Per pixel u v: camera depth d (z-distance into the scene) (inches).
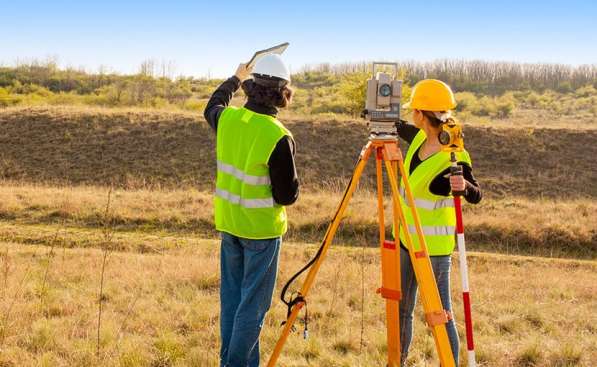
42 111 1127.6
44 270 345.7
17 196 658.2
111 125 1083.9
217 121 159.0
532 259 509.4
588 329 271.6
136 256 422.9
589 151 1061.8
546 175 986.7
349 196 153.7
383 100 150.5
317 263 155.0
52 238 519.5
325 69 3179.1
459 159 162.1
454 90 2856.8
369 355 216.8
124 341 214.1
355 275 358.0
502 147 1062.4
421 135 174.1
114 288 303.4
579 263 508.4
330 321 258.8
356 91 1389.0
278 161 146.0
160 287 311.3
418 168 166.6
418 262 149.0
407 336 175.5
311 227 590.9
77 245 503.2
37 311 250.8
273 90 148.6
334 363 206.2
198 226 600.4
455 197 148.5
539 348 225.6
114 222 583.2
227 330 161.2
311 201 662.5
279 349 156.7
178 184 914.7
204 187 909.2
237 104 1095.6
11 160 970.7
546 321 276.7
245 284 154.8
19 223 589.0
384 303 295.1
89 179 928.3
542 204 722.8
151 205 638.5
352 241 570.3
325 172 967.0
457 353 166.4
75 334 223.9
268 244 153.3
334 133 1084.5
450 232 169.9
